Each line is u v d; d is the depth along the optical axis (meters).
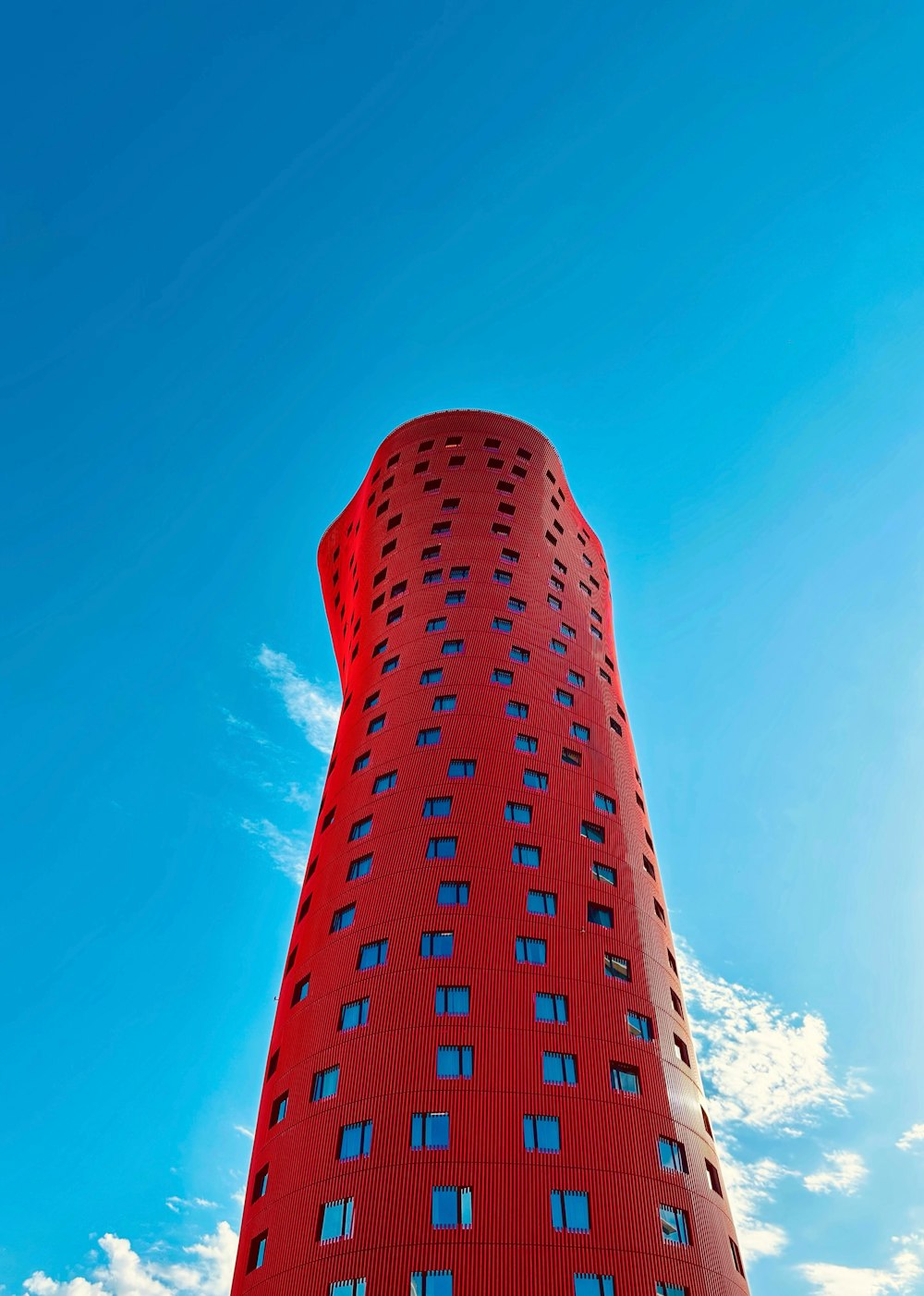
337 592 80.50
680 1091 43.59
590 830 51.50
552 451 75.69
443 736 53.06
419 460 72.06
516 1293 34.00
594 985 44.25
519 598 62.66
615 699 63.25
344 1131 38.66
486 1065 39.84
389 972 43.03
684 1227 38.69
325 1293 34.50
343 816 51.94
